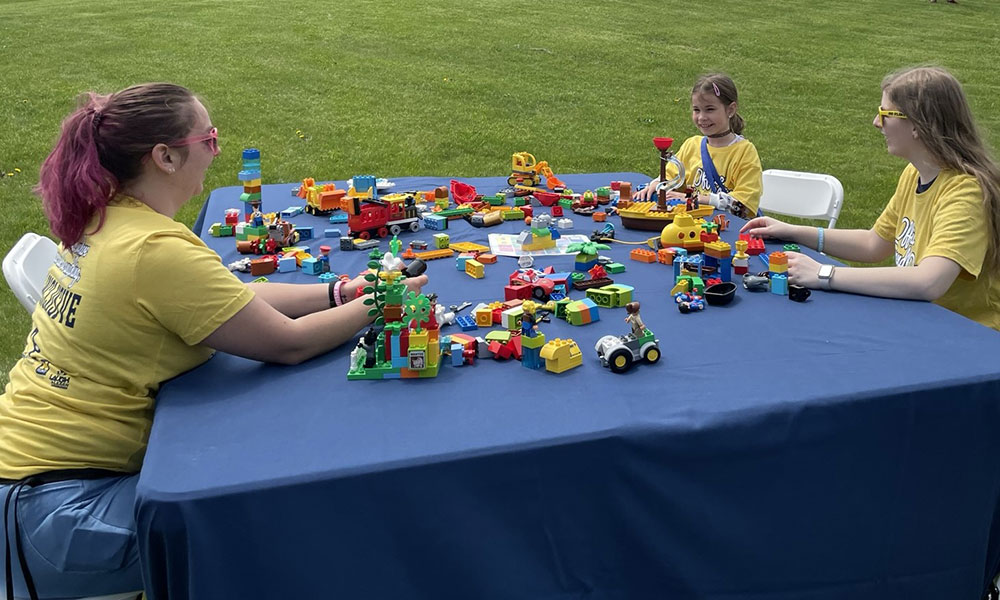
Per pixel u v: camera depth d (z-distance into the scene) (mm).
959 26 16734
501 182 3871
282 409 1705
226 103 9477
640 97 10656
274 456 1518
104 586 1735
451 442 1552
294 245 2883
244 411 1699
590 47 13289
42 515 1701
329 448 1542
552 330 2100
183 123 1882
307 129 8711
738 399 1704
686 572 1711
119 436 1797
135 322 1779
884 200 7031
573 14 15992
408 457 1502
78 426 1772
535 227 2814
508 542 1585
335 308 1997
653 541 1669
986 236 2398
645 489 1626
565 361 1857
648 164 7867
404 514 1512
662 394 1740
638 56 12891
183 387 1821
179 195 1965
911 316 2178
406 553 1536
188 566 1439
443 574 1566
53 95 9375
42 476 1736
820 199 3949
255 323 1820
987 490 1896
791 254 2473
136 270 1752
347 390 1789
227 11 14922
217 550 1438
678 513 1661
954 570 1936
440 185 3805
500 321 2154
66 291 1832
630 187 3422
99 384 1798
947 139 2486
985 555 1968
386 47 12633
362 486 1476
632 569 1683
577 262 2561
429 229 3119
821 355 1930
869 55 13867
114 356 1795
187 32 13070
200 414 1688
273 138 8352
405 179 3943
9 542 1702
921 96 2492
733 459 1657
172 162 1891
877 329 2086
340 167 7496
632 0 17844
